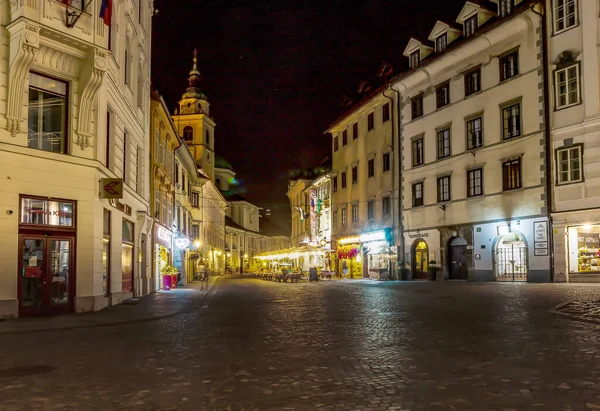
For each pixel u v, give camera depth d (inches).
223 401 250.5
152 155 1181.1
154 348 412.8
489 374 289.9
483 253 1320.1
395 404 237.6
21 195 632.4
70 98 684.7
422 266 1550.2
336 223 2148.1
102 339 470.3
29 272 642.8
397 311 642.8
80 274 687.7
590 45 1078.4
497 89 1291.8
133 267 981.2
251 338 451.8
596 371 291.7
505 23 1238.9
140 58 1045.2
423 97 1550.2
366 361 338.3
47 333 517.0
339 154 2124.8
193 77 3144.7
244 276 2615.7
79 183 685.3
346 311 661.3
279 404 243.0
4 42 623.2
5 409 244.7
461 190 1397.6
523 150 1216.8
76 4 675.4
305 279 1798.7
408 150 1610.5
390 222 1704.0
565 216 1117.7
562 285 1023.0
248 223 4325.8
